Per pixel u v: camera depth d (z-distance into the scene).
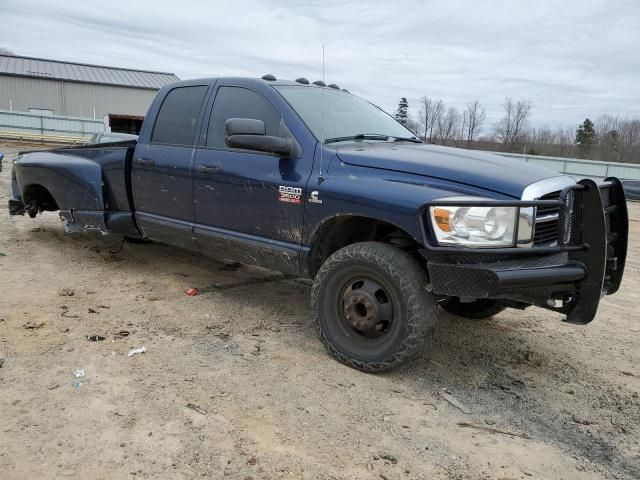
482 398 3.30
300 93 4.30
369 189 3.38
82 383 3.12
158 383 3.18
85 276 5.27
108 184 5.36
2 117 36.19
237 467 2.47
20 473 2.34
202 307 4.58
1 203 9.52
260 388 3.20
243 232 4.20
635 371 3.83
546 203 3.08
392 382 3.40
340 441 2.72
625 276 7.09
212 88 4.59
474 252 3.01
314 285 3.64
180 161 4.60
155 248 6.58
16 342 3.60
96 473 2.37
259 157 4.05
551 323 4.75
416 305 3.20
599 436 2.96
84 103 44.66
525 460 2.68
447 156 3.69
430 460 2.62
